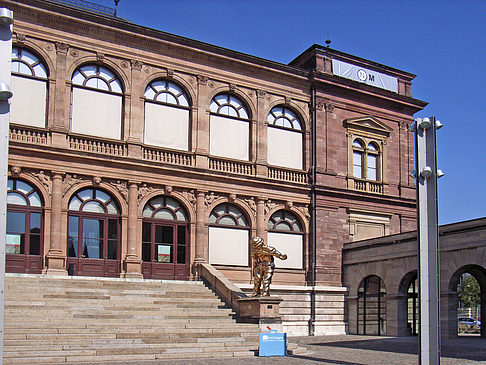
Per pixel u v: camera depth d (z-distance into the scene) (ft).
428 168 48.44
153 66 98.53
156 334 64.95
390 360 62.49
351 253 108.37
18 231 84.79
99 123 93.35
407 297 97.81
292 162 110.32
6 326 61.62
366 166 116.88
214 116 103.71
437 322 47.01
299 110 111.55
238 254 102.06
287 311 102.58
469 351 72.23
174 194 96.68
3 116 37.60
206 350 63.82
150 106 97.96
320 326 104.32
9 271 83.25
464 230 85.92
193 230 97.55
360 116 117.60
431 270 47.80
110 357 57.72
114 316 70.49
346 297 108.17
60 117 89.10
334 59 116.16
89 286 80.48
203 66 102.78
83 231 89.71
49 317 66.64
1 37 38.22
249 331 71.72
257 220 103.55
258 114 107.04
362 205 113.80
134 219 92.38
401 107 122.62
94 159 90.07
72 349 58.13
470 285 227.20
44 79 89.45
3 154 37.29
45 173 87.20
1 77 37.91
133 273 90.84
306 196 108.99
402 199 118.32
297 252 107.76
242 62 105.50
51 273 84.28
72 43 91.91
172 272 95.71
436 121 49.34
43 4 89.20
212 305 81.66
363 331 104.53
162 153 96.84
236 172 103.04
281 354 65.77
